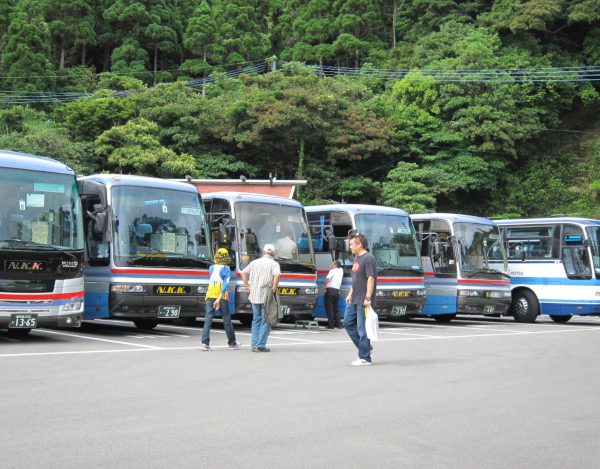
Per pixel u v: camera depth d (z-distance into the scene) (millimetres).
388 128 47281
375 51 63719
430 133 48469
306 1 68812
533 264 23703
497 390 9133
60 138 41281
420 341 15602
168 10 65875
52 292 13133
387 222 20875
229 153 48125
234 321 22312
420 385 9367
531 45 56156
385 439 6395
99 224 14789
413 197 43688
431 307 22266
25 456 5543
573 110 59531
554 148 56906
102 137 42219
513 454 5973
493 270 22250
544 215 51750
